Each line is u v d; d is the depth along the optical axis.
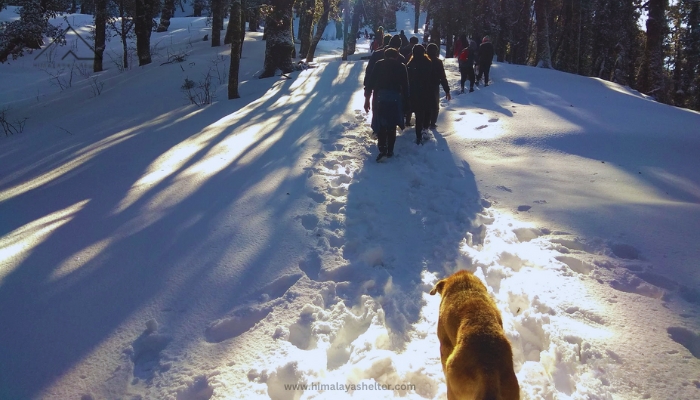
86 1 21.69
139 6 20.33
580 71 30.92
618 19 25.55
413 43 10.95
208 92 13.72
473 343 2.46
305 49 25.58
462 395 2.41
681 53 28.55
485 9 24.19
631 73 28.25
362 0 29.53
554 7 30.55
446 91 8.98
